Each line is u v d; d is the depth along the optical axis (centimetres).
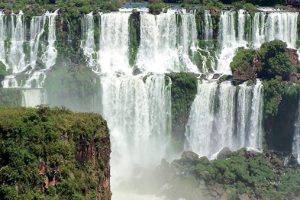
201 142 11681
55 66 12506
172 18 12650
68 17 12838
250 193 9925
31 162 5450
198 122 11675
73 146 5709
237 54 11838
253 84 11425
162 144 11688
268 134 11438
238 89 11419
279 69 11512
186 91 11638
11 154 5428
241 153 10831
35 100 11556
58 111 6031
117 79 11644
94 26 12756
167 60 12519
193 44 12781
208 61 12550
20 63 12769
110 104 11644
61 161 5584
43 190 5481
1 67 12294
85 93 11681
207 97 11588
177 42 12744
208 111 11612
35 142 5525
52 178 5544
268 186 10088
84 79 11706
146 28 12612
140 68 12344
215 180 10112
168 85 11612
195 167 10262
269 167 10506
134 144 11662
